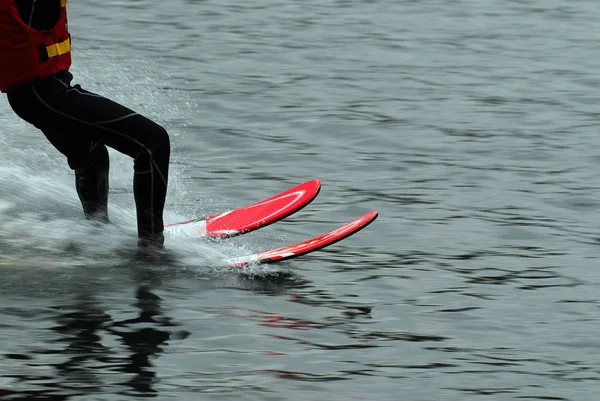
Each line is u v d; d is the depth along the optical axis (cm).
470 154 2778
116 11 4797
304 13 4828
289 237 2131
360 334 1605
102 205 2092
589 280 1881
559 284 1858
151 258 1934
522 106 3309
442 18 4759
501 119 3150
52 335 1563
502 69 3831
